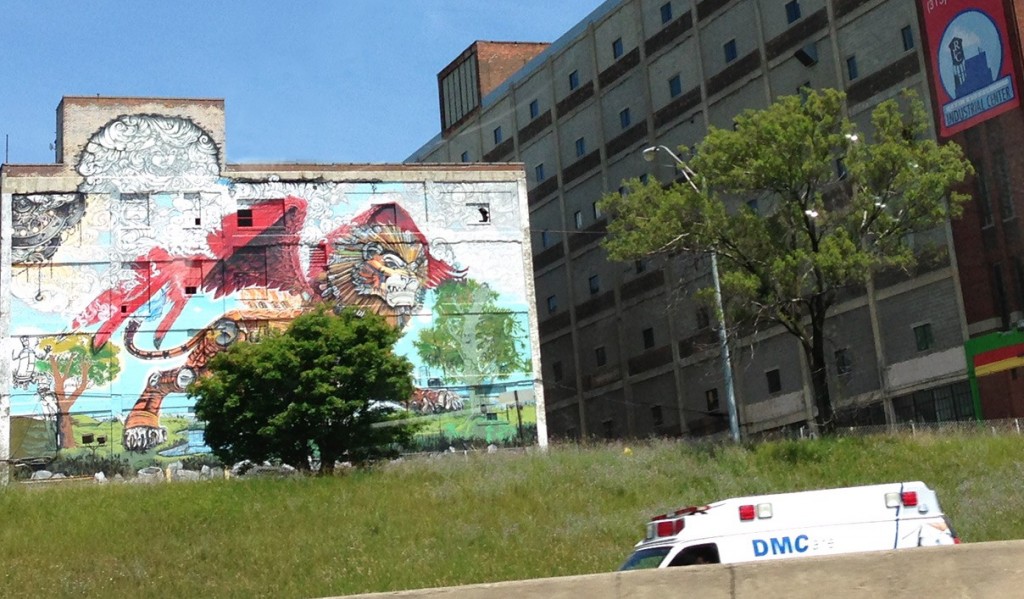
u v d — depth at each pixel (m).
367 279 66.00
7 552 31.89
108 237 64.19
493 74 91.31
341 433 51.31
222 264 64.81
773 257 44.59
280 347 51.78
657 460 41.53
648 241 45.66
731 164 45.25
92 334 63.03
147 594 28.06
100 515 35.75
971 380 55.00
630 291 75.12
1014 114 54.22
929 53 58.12
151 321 63.59
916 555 13.73
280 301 64.94
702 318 69.44
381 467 43.75
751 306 45.56
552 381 81.25
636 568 16.03
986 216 55.12
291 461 51.69
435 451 64.25
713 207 45.19
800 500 16.09
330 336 52.03
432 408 65.00
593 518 33.28
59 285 63.38
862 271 43.44
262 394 51.69
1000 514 29.91
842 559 13.76
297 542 31.86
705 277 68.25
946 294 56.59
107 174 64.81
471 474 40.16
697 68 71.25
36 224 63.81
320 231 66.12
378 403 53.53
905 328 58.41
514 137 86.62
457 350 66.19
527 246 68.25
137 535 33.38
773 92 66.31
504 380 66.31
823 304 45.28
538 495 36.75
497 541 31.14
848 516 15.94
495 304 67.19
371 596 14.34
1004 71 54.69
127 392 62.66
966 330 55.53
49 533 33.75
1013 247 53.91
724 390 67.94
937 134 57.56
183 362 63.44
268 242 65.44
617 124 77.06
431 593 14.18
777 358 64.75
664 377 72.12
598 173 78.38
